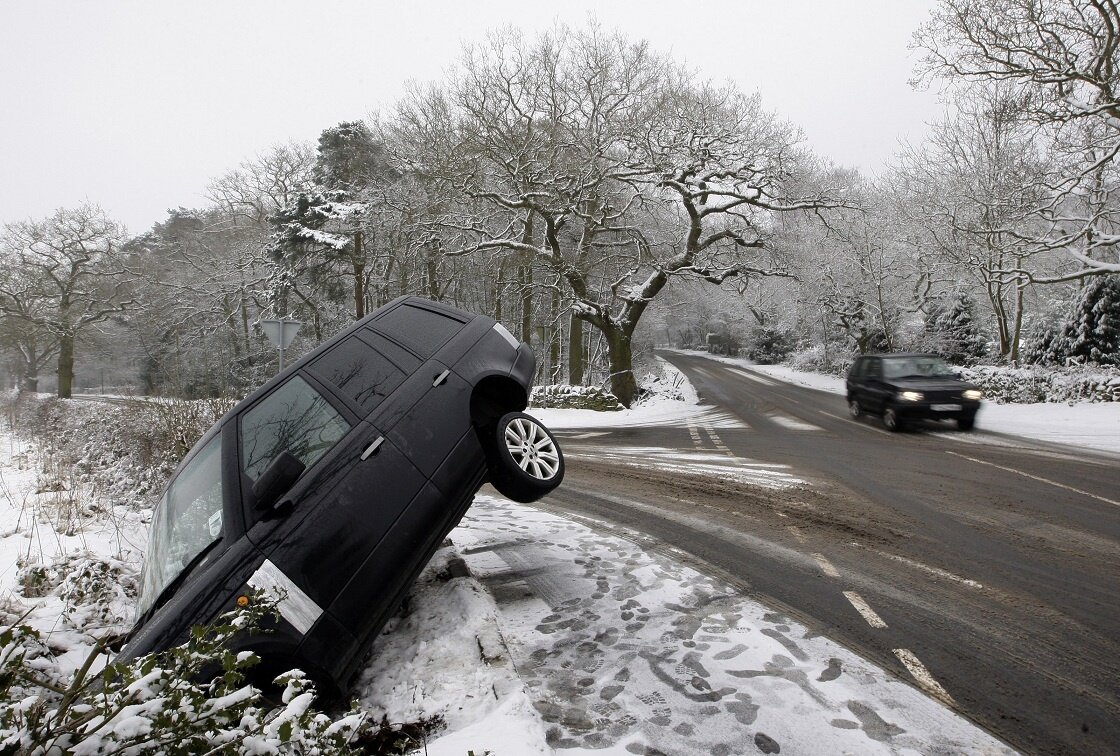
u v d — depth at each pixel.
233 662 1.88
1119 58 17.12
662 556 5.90
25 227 43.47
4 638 1.79
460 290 38.34
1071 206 26.14
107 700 1.71
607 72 25.58
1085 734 3.08
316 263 34.53
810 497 8.12
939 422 16.39
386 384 4.33
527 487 4.80
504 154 25.97
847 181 35.53
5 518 8.12
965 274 29.84
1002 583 5.02
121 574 5.11
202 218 51.84
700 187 25.84
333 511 3.51
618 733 3.15
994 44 18.09
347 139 35.69
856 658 3.84
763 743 3.03
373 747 3.03
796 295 40.75
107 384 59.53
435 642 3.97
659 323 55.69
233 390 11.86
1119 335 23.34
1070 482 8.62
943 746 2.98
